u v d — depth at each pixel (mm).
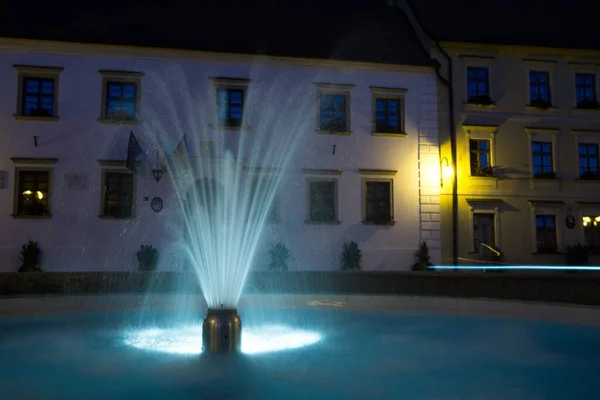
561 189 27922
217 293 9195
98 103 23719
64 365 6715
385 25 29047
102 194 23422
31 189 23250
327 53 25812
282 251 24078
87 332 9297
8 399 5184
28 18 24016
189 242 23719
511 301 11734
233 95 24906
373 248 25391
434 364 6945
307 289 15156
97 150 23547
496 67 27828
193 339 8586
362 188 25578
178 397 5277
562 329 9922
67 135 23422
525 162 27656
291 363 6902
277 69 25203
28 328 9727
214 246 12453
